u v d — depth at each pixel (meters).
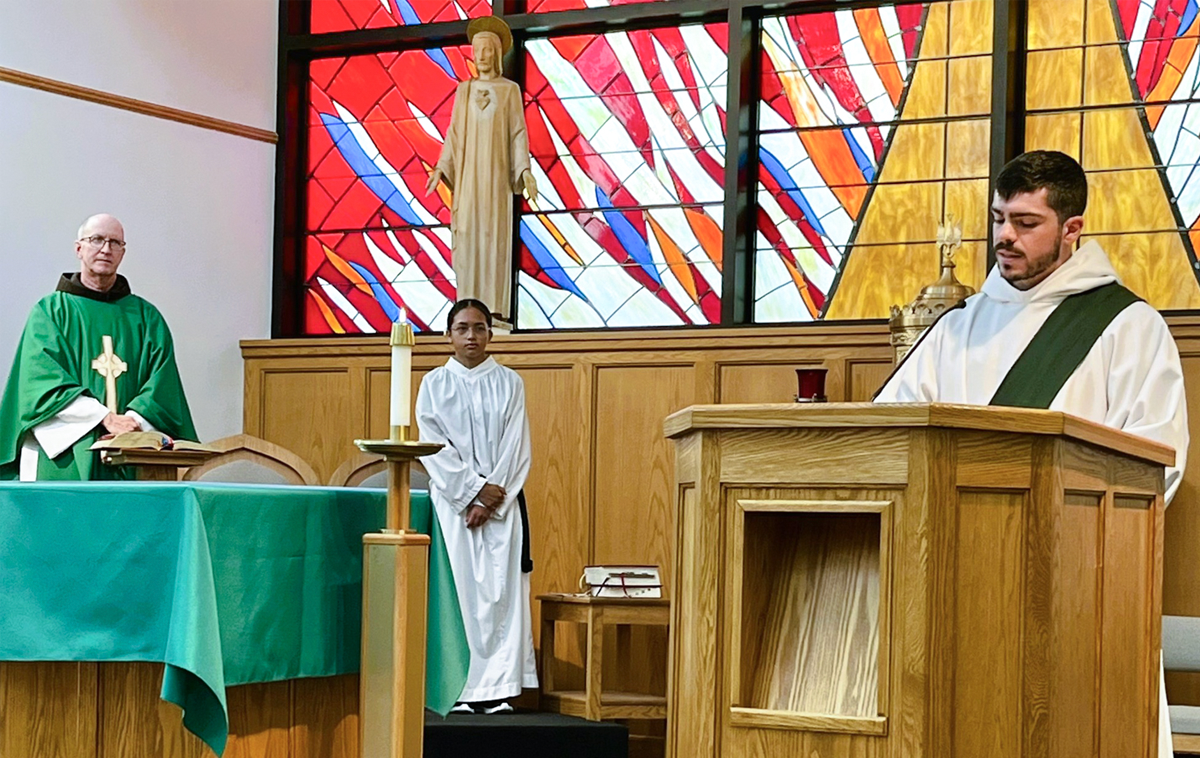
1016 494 2.37
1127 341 3.29
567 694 5.60
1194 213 5.93
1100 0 6.14
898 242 6.39
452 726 5.16
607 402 6.23
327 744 3.17
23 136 6.31
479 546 5.48
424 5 7.23
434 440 5.54
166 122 6.85
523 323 6.94
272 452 5.12
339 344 6.80
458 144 6.53
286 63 7.37
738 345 6.02
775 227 6.60
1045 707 2.33
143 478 4.20
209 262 7.01
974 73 6.30
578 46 6.98
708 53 6.75
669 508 6.11
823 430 2.35
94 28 6.58
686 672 2.49
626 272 6.79
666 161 6.78
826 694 2.41
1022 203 3.36
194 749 2.80
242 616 2.82
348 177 7.37
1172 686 5.21
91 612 2.71
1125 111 6.07
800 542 2.56
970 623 2.32
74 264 6.48
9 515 2.73
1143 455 2.82
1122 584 2.80
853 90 6.52
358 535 3.20
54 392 5.25
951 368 3.45
